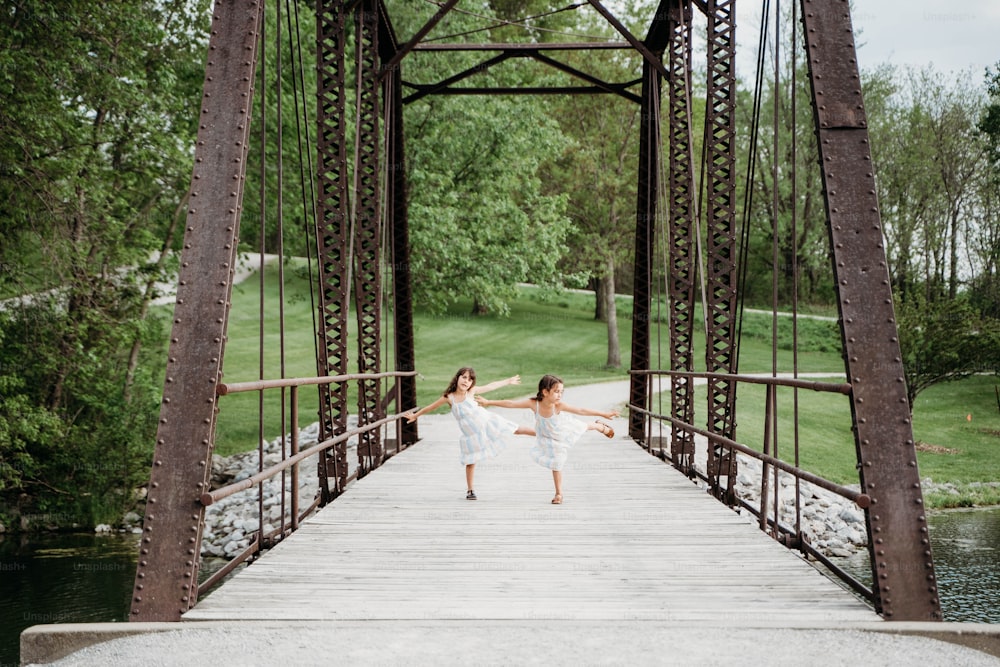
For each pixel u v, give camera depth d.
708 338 8.94
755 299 48.09
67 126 16.97
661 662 3.56
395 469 10.28
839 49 4.84
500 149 24.23
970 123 36.78
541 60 13.59
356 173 10.14
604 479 9.25
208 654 3.72
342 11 9.23
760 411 27.58
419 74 22.84
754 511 7.55
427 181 23.45
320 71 9.11
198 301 4.68
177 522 4.45
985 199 35.97
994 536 15.21
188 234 4.76
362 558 5.55
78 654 3.82
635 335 13.60
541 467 10.36
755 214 46.06
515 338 42.12
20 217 17.31
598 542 6.04
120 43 18.70
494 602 4.52
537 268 26.00
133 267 21.53
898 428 4.43
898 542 4.32
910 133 37.62
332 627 4.09
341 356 8.98
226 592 4.73
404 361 13.98
